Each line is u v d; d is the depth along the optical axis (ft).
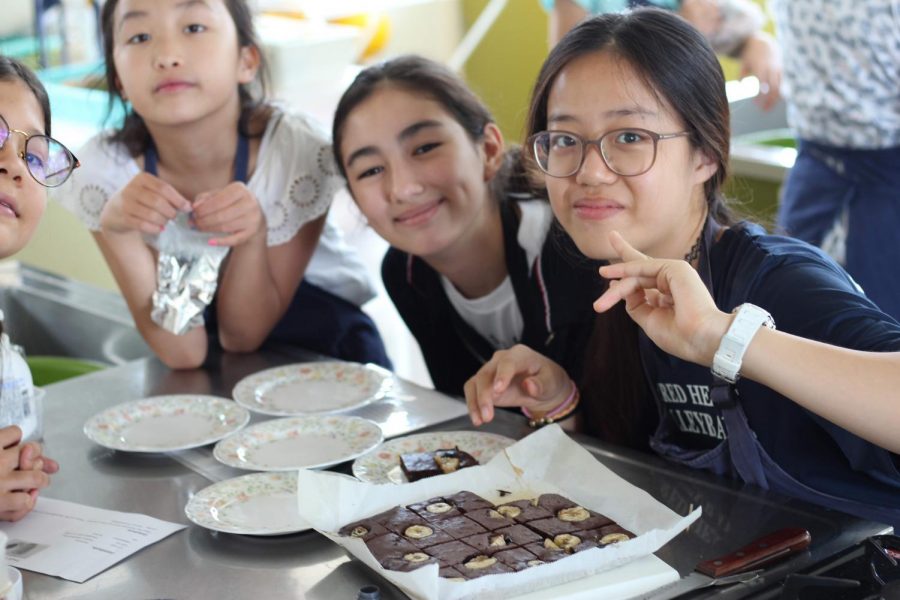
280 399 4.99
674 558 3.38
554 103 4.13
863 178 7.20
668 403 4.38
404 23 11.81
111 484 4.15
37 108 4.26
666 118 3.98
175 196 5.26
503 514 3.59
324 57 9.67
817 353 3.28
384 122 5.12
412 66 5.32
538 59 11.93
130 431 4.65
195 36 5.36
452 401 4.85
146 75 5.35
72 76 9.39
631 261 3.57
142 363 5.60
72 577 3.46
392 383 5.09
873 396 3.22
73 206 5.88
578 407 4.73
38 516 3.90
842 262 7.39
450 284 5.64
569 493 3.76
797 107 7.47
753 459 3.87
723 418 3.92
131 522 3.81
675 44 4.00
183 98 5.37
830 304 3.71
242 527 3.65
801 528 3.42
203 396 4.90
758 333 3.32
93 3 9.71
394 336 10.62
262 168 5.87
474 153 5.28
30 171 4.14
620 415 4.58
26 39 9.39
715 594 3.15
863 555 3.30
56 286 7.09
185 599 3.31
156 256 5.61
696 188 4.20
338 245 6.61
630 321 4.42
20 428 4.05
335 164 5.75
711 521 3.61
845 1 6.84
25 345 7.07
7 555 3.62
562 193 4.12
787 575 3.20
